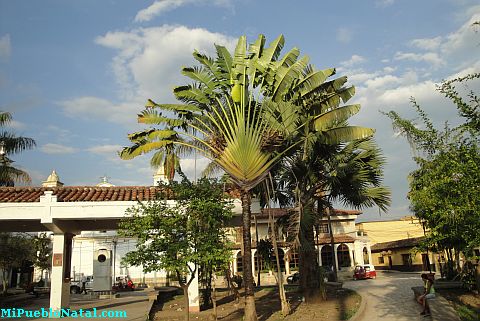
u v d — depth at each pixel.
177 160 13.77
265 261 21.61
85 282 39.22
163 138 13.58
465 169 6.54
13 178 22.59
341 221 44.00
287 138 12.79
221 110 12.77
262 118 12.25
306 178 15.99
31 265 40.09
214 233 11.86
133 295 29.28
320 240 41.78
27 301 25.33
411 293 19.39
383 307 15.65
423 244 7.81
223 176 12.92
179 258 11.31
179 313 16.23
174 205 13.11
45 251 39.47
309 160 15.63
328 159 15.94
